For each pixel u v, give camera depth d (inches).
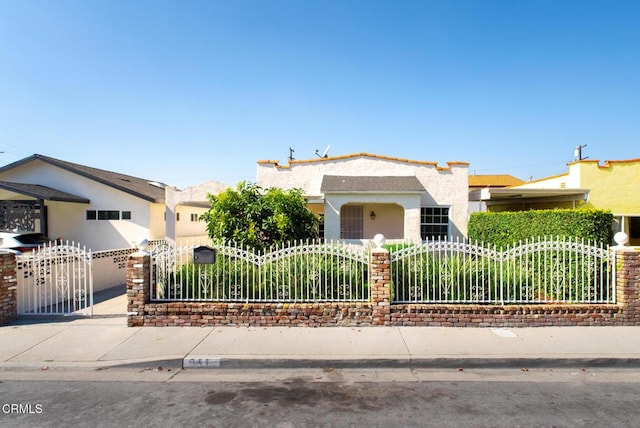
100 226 645.3
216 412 160.9
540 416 156.3
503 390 181.8
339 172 590.9
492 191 564.4
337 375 201.2
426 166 582.2
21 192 555.5
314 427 148.3
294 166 593.0
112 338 245.6
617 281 270.8
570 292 278.1
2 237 513.7
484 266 287.6
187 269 284.4
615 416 156.3
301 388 185.2
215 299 279.1
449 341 236.1
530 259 303.3
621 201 533.6
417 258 301.9
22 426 149.3
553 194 557.6
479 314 264.2
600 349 221.8
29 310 304.0
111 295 399.2
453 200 577.3
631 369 207.5
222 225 365.7
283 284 279.0
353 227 610.5
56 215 647.1
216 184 609.6
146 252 277.7
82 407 165.5
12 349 228.2
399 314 266.4
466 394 177.5
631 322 264.2
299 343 233.8
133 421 153.4
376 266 266.8
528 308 263.4
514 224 420.5
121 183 684.7
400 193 521.0
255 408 164.6
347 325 266.8
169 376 200.2
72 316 297.3
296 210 381.7
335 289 285.6
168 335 250.5
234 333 253.3
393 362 211.0
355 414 158.7
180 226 735.7
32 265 313.4
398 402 169.6
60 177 650.2
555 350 220.1
